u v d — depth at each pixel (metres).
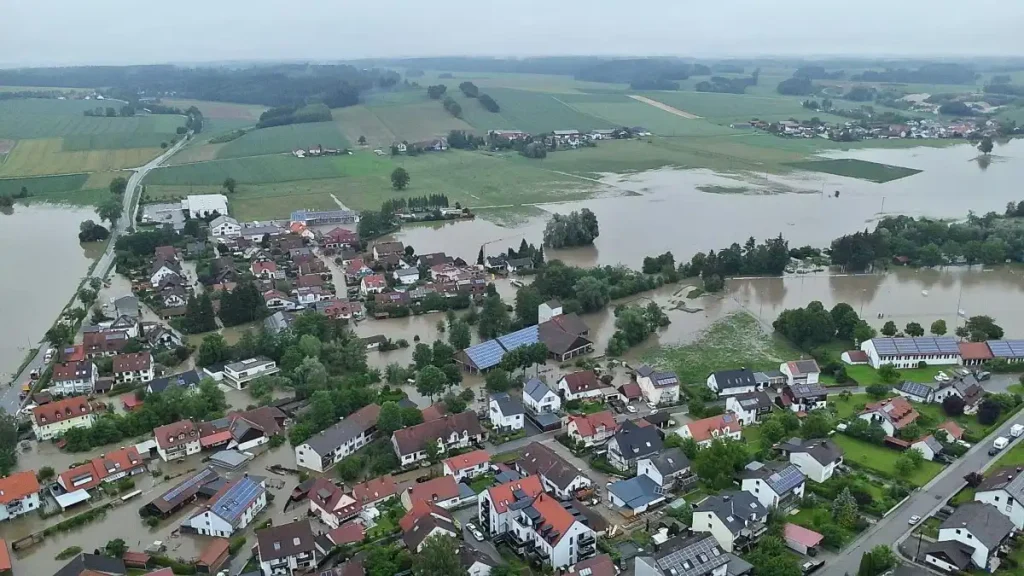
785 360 198.88
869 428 154.25
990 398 165.00
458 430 154.50
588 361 197.88
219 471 147.88
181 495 137.12
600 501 135.38
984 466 143.25
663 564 108.00
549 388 171.38
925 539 121.12
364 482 136.25
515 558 119.88
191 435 154.75
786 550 119.19
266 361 192.25
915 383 175.12
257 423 160.62
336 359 193.50
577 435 155.75
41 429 159.12
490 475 143.75
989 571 113.38
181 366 198.88
